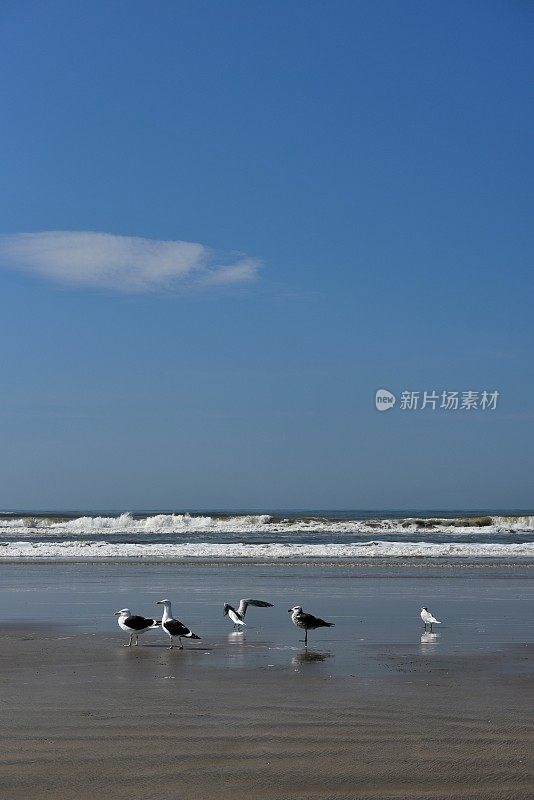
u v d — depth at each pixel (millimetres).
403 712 10078
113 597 23000
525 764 8156
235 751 8492
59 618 18922
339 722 9594
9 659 13930
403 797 7336
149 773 7848
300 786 7566
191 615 19750
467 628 17594
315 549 40688
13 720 9625
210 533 60000
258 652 14758
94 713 9969
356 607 21078
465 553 39906
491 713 10055
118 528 64250
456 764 8148
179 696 10938
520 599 22734
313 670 12914
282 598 22906
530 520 67938
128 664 13484
